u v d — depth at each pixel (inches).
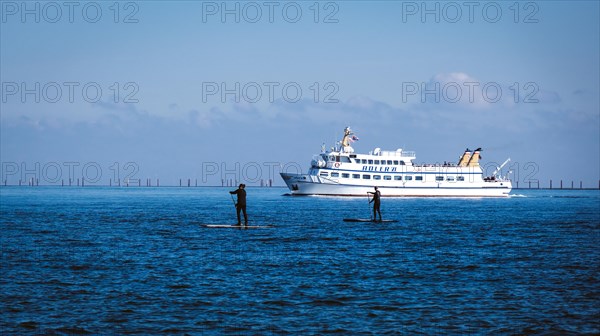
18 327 1302.9
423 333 1282.0
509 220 4891.7
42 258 2316.7
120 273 1963.6
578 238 3233.3
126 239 3038.9
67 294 1624.0
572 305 1515.7
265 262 2219.5
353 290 1696.6
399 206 7701.8
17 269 2036.2
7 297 1577.3
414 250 2613.2
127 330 1290.6
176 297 1595.7
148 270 2027.6
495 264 2198.6
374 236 3250.5
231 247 2677.2
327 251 2549.2
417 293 1658.5
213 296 1610.5
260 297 1599.4
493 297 1608.0
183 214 5693.9
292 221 4539.9
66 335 1254.9
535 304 1526.8
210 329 1304.1
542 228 3988.7
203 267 2095.2
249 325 1334.9
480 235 3383.4
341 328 1317.7
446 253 2514.8
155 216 5329.7
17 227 3905.0
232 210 6545.3
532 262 2253.9
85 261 2234.3
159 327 1314.0
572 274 1972.2
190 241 2930.6
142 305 1505.9
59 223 4325.8
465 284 1790.1
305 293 1652.3
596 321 1366.9
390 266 2137.1
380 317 1403.8
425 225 4156.0
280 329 1306.6
